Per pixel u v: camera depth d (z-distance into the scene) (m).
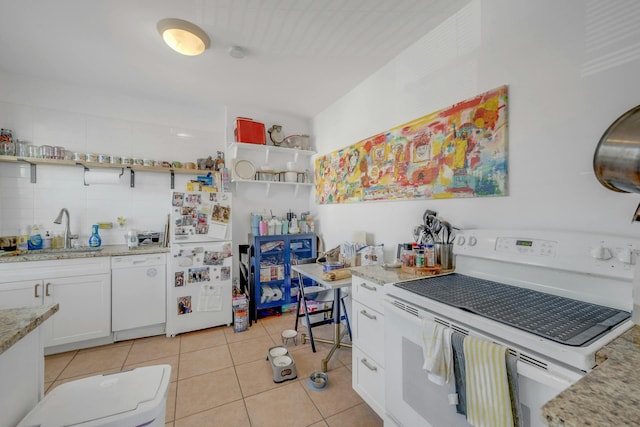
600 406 0.42
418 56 1.91
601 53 1.07
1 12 1.65
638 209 0.95
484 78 1.49
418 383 1.10
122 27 1.79
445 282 1.32
